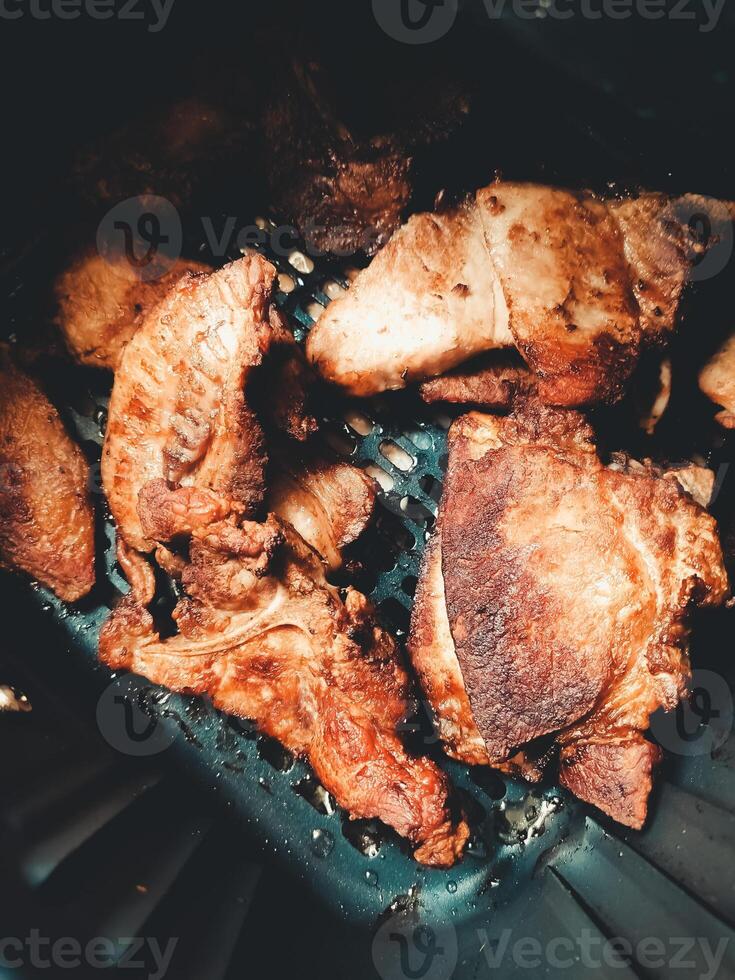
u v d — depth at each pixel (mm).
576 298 222
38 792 182
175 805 230
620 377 226
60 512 245
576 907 214
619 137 245
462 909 238
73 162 247
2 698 212
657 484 218
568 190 232
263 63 240
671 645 210
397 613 268
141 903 177
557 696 212
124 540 244
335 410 281
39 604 259
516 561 216
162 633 255
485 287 231
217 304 219
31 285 257
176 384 224
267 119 249
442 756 253
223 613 230
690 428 274
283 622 222
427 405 281
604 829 231
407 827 213
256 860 237
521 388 254
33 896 157
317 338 239
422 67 234
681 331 242
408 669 240
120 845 191
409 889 240
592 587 212
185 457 229
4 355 247
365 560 272
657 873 200
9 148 245
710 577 212
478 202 231
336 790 219
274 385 225
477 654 216
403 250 234
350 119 239
